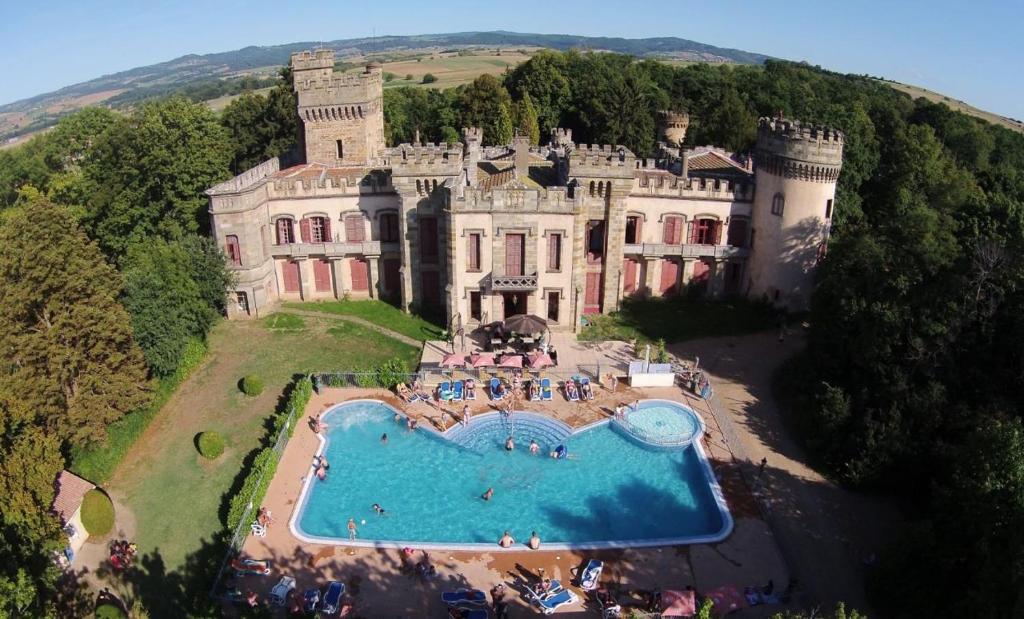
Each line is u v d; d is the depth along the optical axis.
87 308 43.16
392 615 32.94
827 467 43.38
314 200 63.66
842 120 80.50
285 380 53.75
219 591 34.16
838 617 22.23
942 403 40.38
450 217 55.22
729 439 46.28
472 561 36.22
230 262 61.50
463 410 49.72
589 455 45.41
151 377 51.34
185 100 77.12
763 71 136.75
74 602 35.38
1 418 34.00
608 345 58.06
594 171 58.28
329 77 68.31
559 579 35.00
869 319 44.62
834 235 72.88
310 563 36.06
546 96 120.75
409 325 62.16
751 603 33.28
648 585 34.56
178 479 43.78
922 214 51.09
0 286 40.75
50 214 43.12
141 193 70.19
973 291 42.66
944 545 31.67
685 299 66.94
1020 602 25.53
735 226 64.75
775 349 58.06
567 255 56.50
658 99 116.62
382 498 41.28
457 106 120.06
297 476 42.88
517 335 57.22
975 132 109.75
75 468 42.97
